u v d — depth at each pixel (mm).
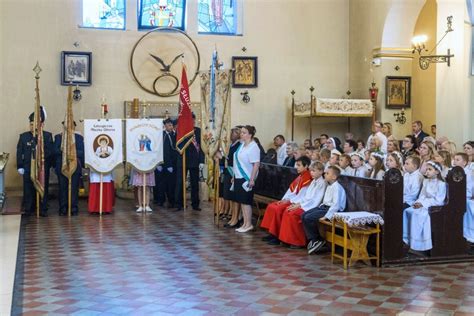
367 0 14859
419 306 5496
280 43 15312
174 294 5922
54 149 11375
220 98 10422
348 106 14008
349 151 10641
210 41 14883
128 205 12602
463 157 8062
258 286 6215
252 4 15156
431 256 7352
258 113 15211
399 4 13953
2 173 11484
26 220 10586
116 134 11312
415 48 13289
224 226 9953
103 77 14242
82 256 7664
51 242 8594
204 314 5277
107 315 5262
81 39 14094
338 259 7492
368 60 14883
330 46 15555
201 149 11789
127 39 14367
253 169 9359
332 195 7812
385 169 8211
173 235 9164
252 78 15109
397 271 6891
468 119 13500
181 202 12031
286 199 8734
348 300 5688
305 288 6133
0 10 13555
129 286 6227
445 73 13609
